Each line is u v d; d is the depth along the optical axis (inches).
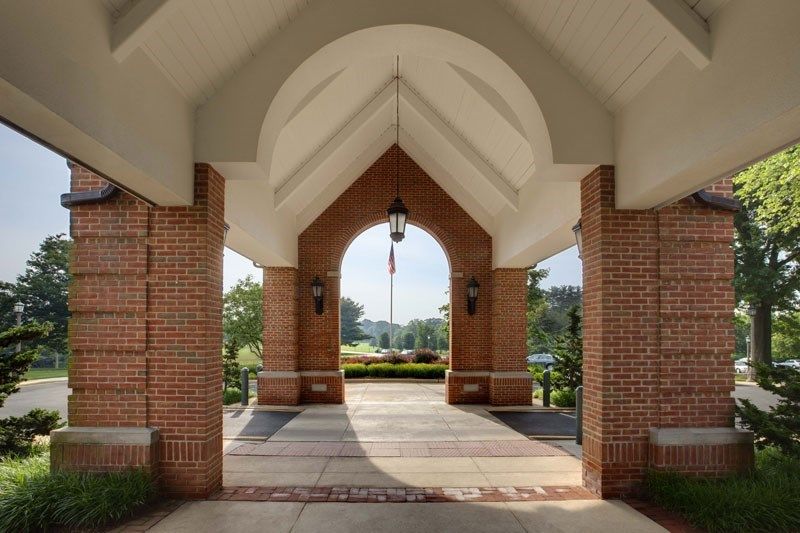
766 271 957.8
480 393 531.5
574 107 222.8
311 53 218.8
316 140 383.9
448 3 219.6
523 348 524.7
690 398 222.5
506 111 311.6
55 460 211.0
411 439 353.7
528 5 210.1
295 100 239.1
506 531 185.6
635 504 209.9
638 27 180.7
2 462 247.9
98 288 221.0
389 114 462.0
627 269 223.9
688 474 215.8
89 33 141.4
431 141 458.9
